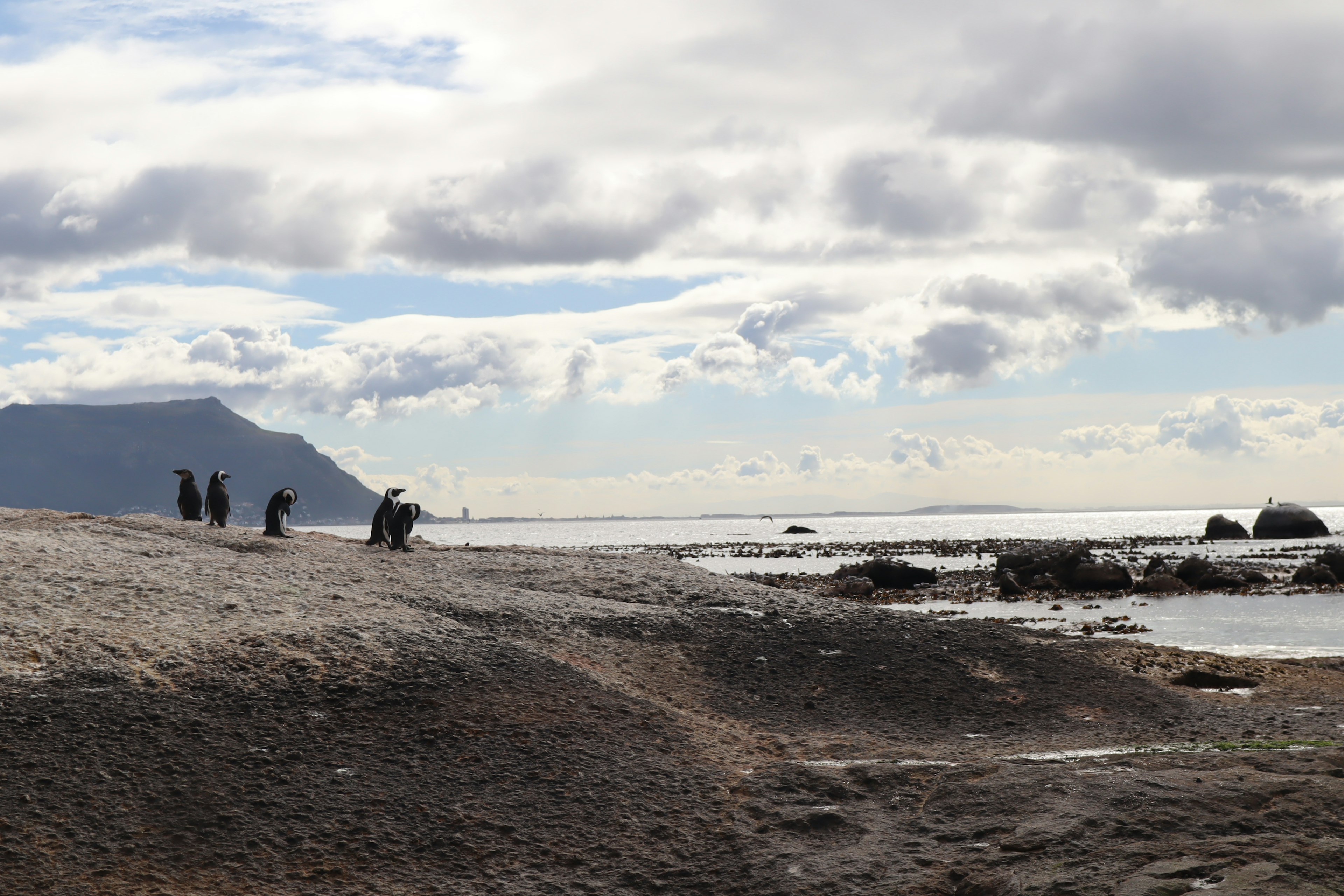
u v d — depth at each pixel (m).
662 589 21.91
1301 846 7.62
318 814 9.30
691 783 10.35
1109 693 15.40
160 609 14.70
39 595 14.73
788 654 16.55
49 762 9.66
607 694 13.11
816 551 94.44
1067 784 9.61
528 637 16.31
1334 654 23.58
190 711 11.08
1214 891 6.86
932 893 7.67
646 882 8.28
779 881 8.09
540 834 9.14
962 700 14.77
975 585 47.50
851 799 10.01
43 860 8.20
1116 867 7.45
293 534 27.28
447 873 8.46
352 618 15.12
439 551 27.25
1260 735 13.30
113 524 23.48
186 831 8.87
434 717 11.52
